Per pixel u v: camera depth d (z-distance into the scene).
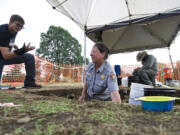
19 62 3.54
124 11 5.36
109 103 1.46
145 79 5.19
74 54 36.47
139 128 0.72
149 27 6.73
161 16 5.06
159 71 11.00
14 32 3.15
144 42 8.04
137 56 5.42
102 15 5.56
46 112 1.00
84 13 5.30
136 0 4.74
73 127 0.73
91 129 0.70
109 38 7.59
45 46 32.97
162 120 0.88
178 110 1.19
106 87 2.34
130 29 6.89
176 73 10.69
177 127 0.74
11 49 3.50
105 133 0.65
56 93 3.68
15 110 1.05
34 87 3.74
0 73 3.20
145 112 1.13
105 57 2.29
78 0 4.67
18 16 3.01
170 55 8.04
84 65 6.03
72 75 11.89
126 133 0.65
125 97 4.55
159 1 4.64
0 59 3.12
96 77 2.33
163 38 7.58
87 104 1.40
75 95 4.22
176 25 6.38
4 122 0.80
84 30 5.99
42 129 0.71
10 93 2.07
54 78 10.35
